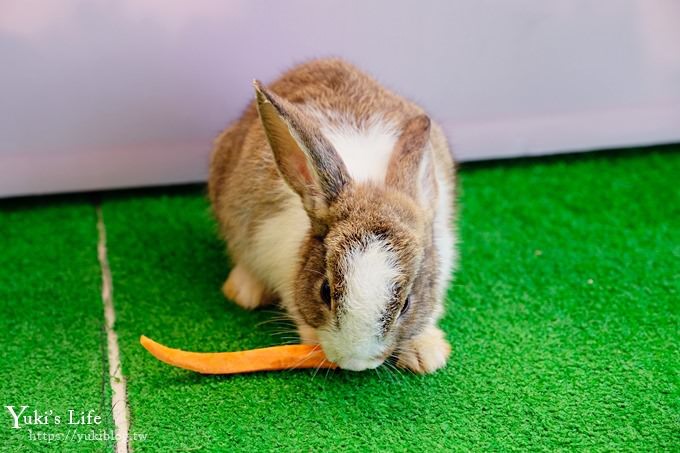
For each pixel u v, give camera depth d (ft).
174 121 2.72
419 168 2.12
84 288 2.43
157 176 2.78
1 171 2.67
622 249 2.61
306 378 2.17
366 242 1.99
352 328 1.98
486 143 2.91
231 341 2.27
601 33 2.81
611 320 2.35
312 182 2.07
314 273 2.06
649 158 3.01
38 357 2.21
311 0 2.64
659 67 2.88
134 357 2.21
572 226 2.71
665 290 2.45
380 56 2.75
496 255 2.58
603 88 2.89
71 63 2.60
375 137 2.26
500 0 2.72
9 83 2.58
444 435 2.04
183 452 1.99
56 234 2.63
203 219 2.72
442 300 2.28
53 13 2.52
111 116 2.68
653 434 2.05
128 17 2.57
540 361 2.23
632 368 2.21
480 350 2.26
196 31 2.62
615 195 2.84
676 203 2.80
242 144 2.40
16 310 2.35
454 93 2.83
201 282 2.47
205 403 2.10
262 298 2.39
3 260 2.52
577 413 2.10
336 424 2.06
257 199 2.31
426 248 2.10
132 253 2.56
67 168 2.72
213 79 2.69
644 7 2.78
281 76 2.56
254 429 2.05
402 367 2.20
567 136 2.94
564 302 2.41
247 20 2.63
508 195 2.84
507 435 2.05
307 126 2.03
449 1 2.71
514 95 2.86
